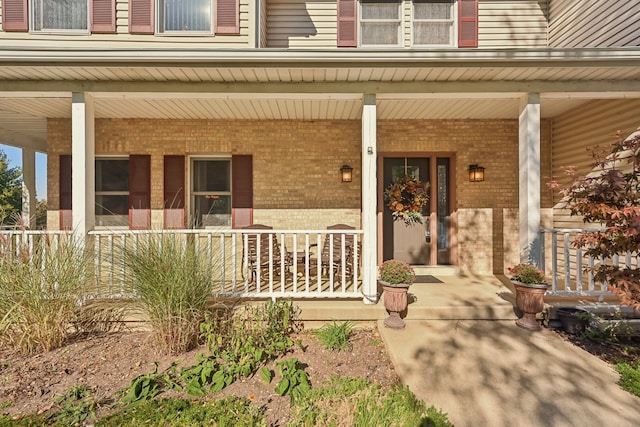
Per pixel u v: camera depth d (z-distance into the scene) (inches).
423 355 130.8
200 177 256.7
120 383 113.7
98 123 243.1
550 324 159.0
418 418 95.4
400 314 163.0
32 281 133.4
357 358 132.6
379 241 252.4
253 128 245.9
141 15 226.1
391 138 244.4
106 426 93.0
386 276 154.6
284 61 150.5
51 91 165.3
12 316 131.0
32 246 146.3
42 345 135.0
